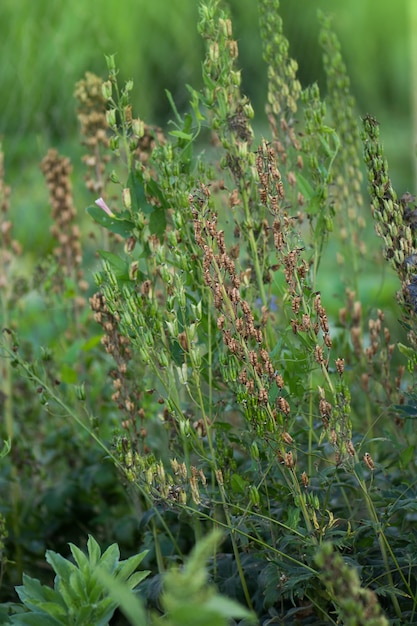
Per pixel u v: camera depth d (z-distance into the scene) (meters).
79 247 4.37
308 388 2.93
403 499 2.87
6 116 5.84
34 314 5.02
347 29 8.94
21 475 4.11
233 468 2.94
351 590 1.90
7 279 4.36
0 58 6.07
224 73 3.00
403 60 8.70
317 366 3.05
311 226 3.10
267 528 2.96
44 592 2.41
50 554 2.44
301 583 2.71
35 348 4.57
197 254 2.95
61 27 6.09
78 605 2.32
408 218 2.79
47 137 5.71
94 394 4.25
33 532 3.96
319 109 3.14
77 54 6.15
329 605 2.91
